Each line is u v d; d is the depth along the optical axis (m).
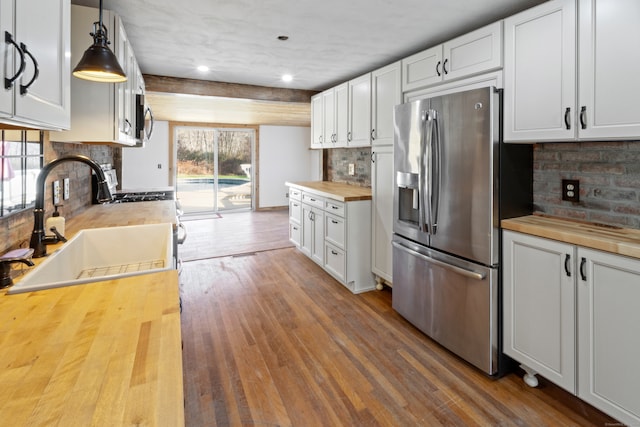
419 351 2.33
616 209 1.85
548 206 2.13
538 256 1.82
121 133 2.19
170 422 0.56
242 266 4.11
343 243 3.35
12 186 1.54
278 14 2.28
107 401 0.60
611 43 1.55
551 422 1.70
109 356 0.75
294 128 8.38
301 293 3.32
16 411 0.58
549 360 1.79
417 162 2.44
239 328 2.64
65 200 2.35
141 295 1.08
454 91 2.41
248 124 7.88
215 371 2.12
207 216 7.42
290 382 2.01
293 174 8.44
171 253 1.50
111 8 2.17
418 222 2.58
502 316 2.03
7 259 1.14
